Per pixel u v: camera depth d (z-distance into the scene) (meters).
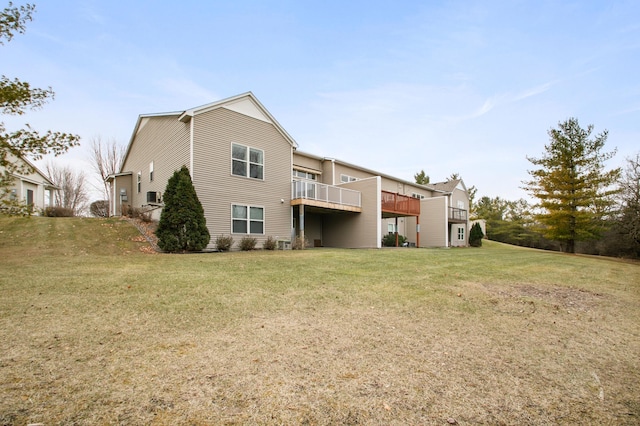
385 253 12.65
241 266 7.84
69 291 4.83
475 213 45.19
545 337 3.59
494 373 2.66
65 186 34.00
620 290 6.77
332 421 1.92
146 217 14.31
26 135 7.05
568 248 21.62
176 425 1.83
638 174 20.22
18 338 3.05
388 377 2.52
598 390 2.44
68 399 2.06
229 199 12.89
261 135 14.19
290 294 5.14
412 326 3.79
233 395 2.17
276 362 2.71
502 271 8.62
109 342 3.02
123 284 5.39
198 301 4.52
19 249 9.30
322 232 19.22
